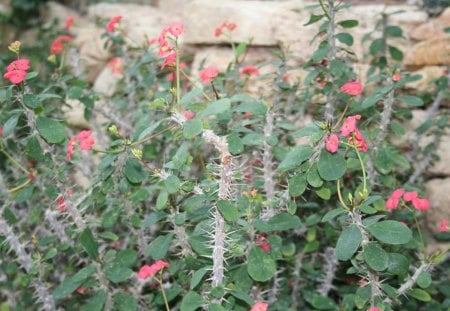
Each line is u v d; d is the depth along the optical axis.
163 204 1.66
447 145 3.08
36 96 1.89
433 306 2.31
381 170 2.27
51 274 2.79
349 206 1.65
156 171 1.70
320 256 2.70
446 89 3.11
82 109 4.09
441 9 3.81
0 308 2.75
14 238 2.31
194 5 4.18
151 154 2.65
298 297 2.58
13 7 6.12
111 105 3.27
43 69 4.82
